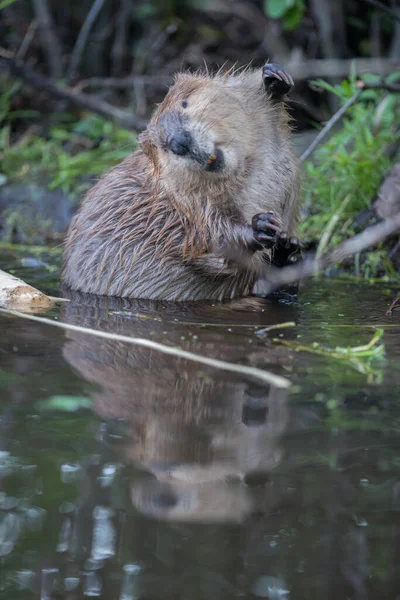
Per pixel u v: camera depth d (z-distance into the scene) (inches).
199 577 140.3
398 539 150.0
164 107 317.1
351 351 254.7
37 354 250.5
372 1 465.4
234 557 144.3
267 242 308.2
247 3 677.9
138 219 349.7
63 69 676.7
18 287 330.6
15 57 594.9
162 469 172.6
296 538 150.9
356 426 193.6
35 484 166.6
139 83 607.8
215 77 335.0
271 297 352.8
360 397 213.2
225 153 304.3
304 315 313.7
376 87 396.2
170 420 198.4
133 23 696.4
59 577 141.9
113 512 157.5
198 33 686.5
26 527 154.1
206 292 349.4
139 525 153.9
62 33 696.4
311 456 179.2
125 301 342.6
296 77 507.5
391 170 419.8
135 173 357.7
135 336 274.8
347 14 626.8
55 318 303.0
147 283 348.8
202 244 326.6
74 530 152.6
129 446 183.6
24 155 566.3
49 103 640.4
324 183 448.5
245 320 303.4
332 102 580.1
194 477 171.0
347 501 161.2
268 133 323.3
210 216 322.7
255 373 229.5
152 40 679.1
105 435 189.2
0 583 140.4
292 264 348.5
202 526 154.3
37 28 677.3
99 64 676.1
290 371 235.5
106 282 355.3
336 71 500.7
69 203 516.4
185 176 313.3
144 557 146.2
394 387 221.0
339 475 170.6
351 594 135.9
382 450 181.2
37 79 578.6
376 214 416.2
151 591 138.3
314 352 255.3
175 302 342.6
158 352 254.5
